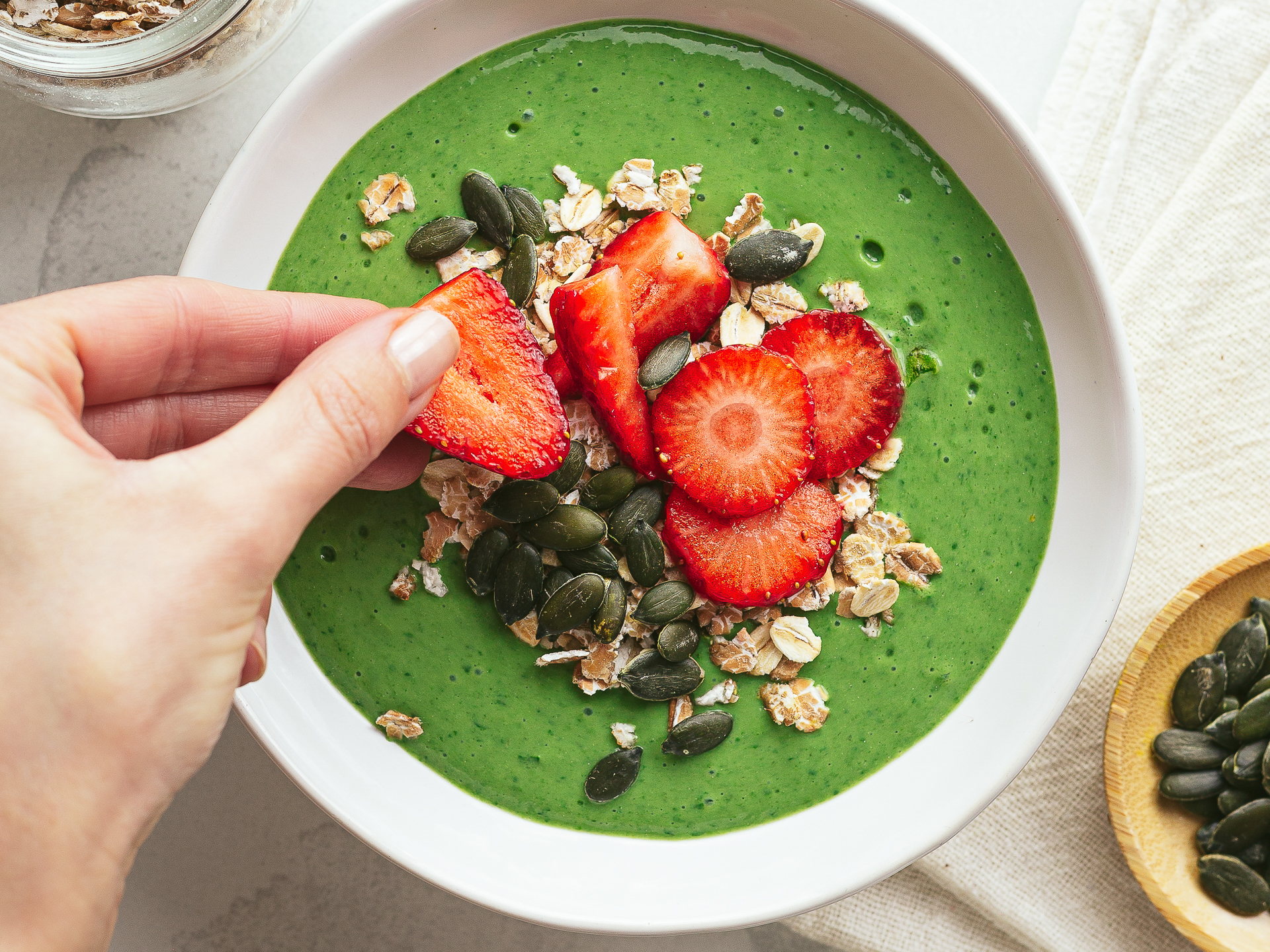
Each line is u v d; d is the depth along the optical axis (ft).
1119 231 1.05
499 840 0.96
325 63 0.90
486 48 0.95
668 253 0.92
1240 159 1.04
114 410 0.89
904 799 0.96
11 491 0.74
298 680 0.96
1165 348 1.04
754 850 0.96
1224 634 1.02
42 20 0.94
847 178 0.96
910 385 0.97
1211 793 1.00
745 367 0.91
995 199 0.96
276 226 0.94
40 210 1.02
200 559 0.74
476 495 0.94
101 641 0.73
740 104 0.96
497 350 0.88
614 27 0.95
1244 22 1.04
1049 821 1.05
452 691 0.96
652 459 0.93
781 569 0.94
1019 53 1.05
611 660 0.95
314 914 1.08
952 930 1.06
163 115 1.02
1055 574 0.97
